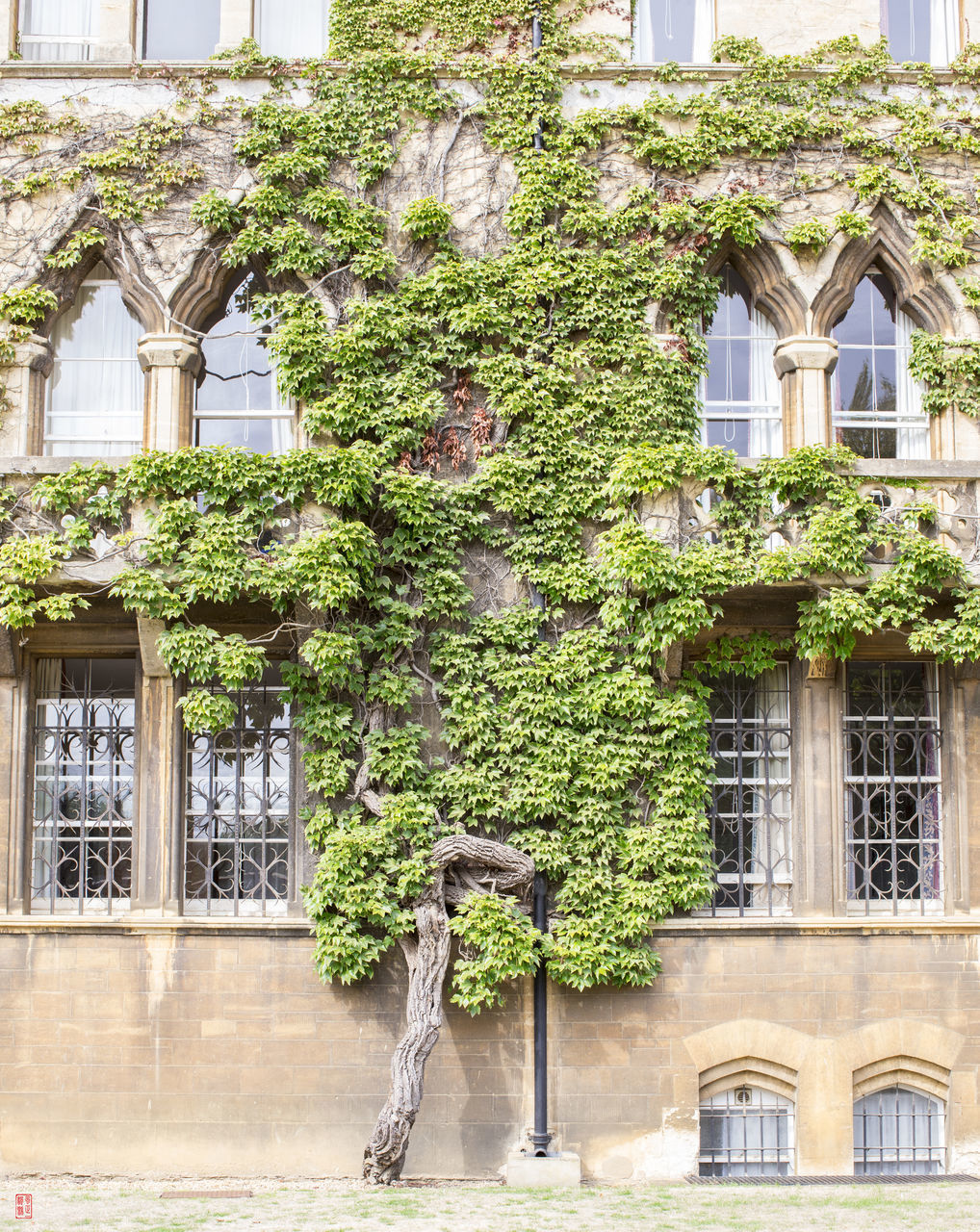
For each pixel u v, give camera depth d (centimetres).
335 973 999
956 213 1135
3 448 1081
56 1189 964
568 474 1072
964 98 1147
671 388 1091
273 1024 1022
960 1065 1041
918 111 1133
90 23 1184
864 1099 1058
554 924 1020
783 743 1102
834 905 1063
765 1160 1042
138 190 1103
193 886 1068
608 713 1045
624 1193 944
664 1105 1023
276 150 1106
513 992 1028
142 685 1070
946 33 1204
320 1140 1009
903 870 1093
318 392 1076
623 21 1148
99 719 1091
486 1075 1017
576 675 1043
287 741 1082
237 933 1030
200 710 991
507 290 1090
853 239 1122
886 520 1038
